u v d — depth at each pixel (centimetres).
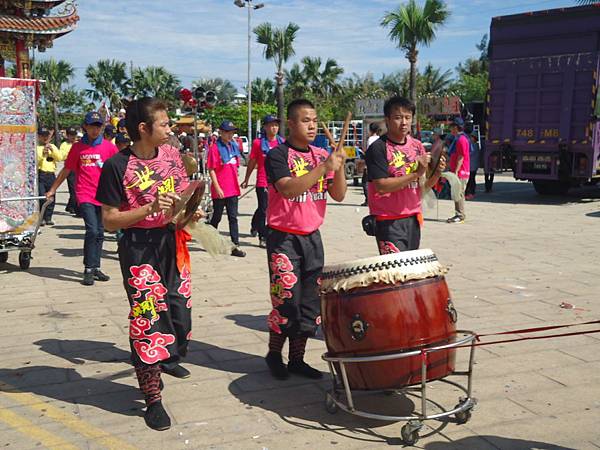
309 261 425
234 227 900
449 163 1216
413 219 474
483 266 798
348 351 348
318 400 404
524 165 1573
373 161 457
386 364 338
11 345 512
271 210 426
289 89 5259
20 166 799
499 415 376
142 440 351
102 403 402
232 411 388
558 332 529
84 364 470
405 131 460
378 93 4788
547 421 368
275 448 340
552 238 1017
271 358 443
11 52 1045
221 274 771
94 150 712
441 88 5412
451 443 342
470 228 1133
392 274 337
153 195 379
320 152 436
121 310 612
